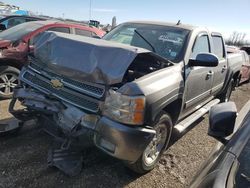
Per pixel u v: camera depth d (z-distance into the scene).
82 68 3.20
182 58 4.12
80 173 3.52
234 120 2.31
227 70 6.40
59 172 3.47
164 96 3.34
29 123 4.58
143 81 3.18
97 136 3.10
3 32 6.48
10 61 5.66
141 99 3.01
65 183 3.30
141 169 3.55
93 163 3.76
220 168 2.02
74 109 3.24
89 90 3.20
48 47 3.58
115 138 3.00
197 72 4.42
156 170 3.86
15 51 5.68
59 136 3.54
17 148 3.87
